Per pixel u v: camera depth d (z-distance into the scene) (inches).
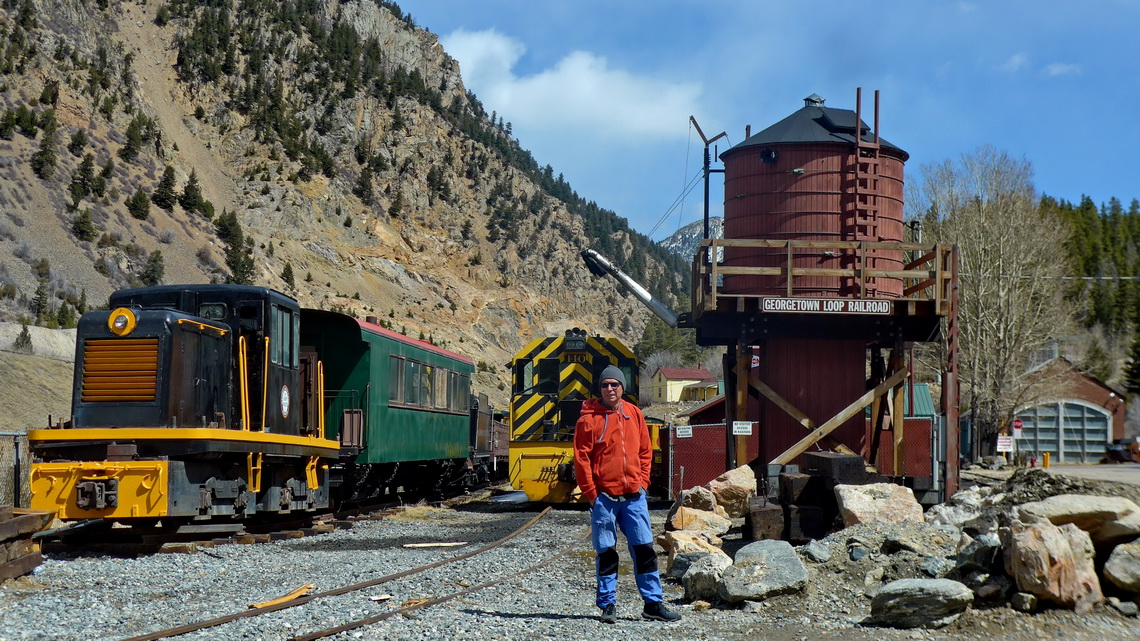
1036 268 2170.3
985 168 2309.3
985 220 2169.0
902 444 647.8
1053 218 2465.6
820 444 671.8
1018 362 2145.7
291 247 6117.1
